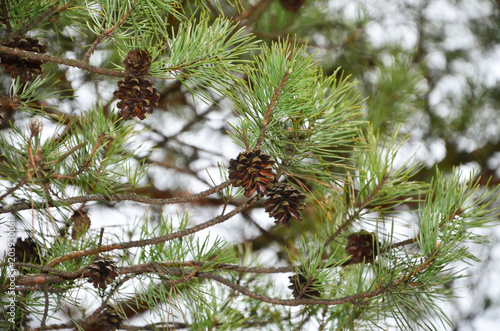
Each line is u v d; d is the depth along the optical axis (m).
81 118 1.52
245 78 1.81
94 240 1.57
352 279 1.64
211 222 1.50
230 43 1.49
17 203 1.48
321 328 1.65
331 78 1.51
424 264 1.49
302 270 1.55
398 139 2.16
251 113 1.48
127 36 1.48
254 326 1.72
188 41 1.48
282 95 1.47
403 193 1.58
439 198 1.52
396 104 2.16
